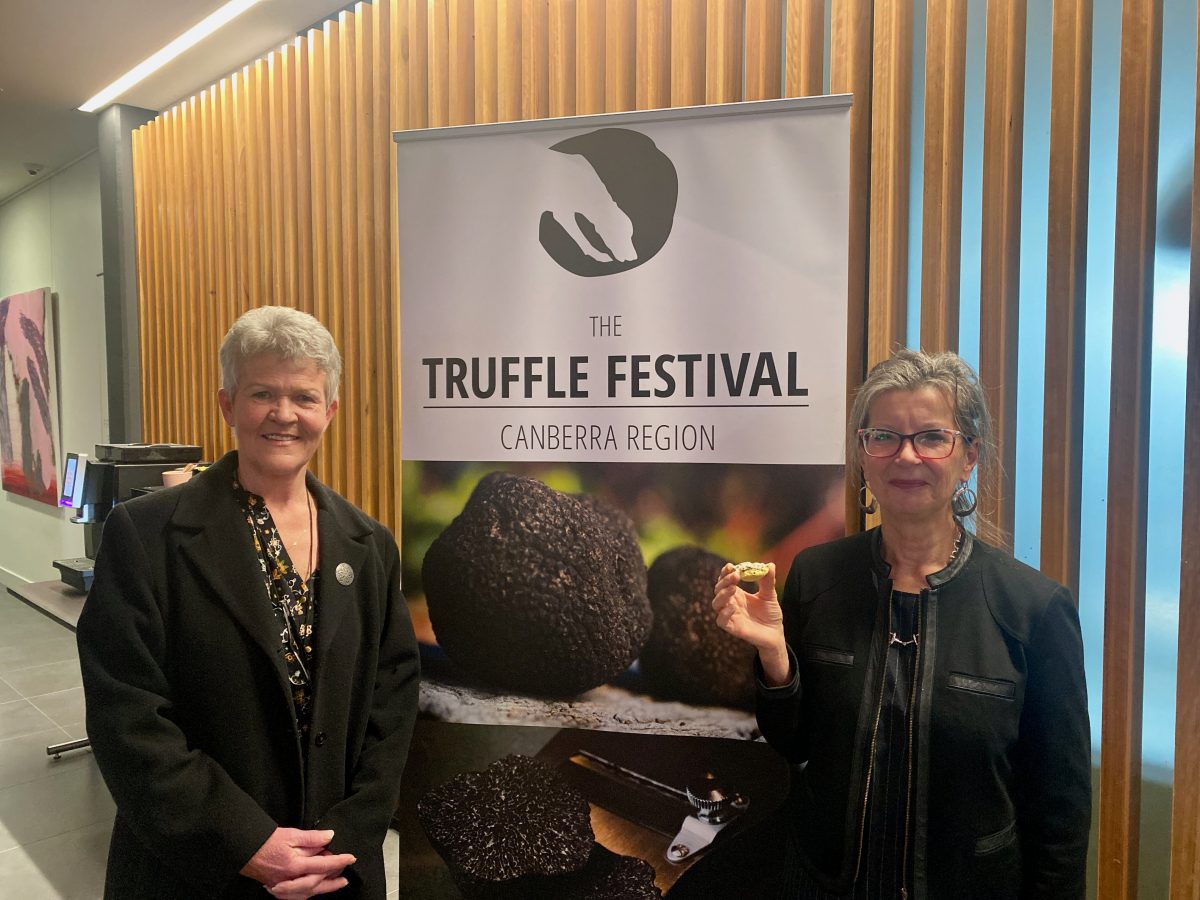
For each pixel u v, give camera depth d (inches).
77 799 117.0
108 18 132.8
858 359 86.2
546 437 68.5
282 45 138.5
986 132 78.2
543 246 67.7
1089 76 73.8
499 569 69.4
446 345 70.0
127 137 174.1
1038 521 78.8
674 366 65.8
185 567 47.8
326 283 130.6
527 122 67.2
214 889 44.4
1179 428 71.4
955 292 80.7
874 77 82.0
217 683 46.9
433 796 71.3
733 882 66.8
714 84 90.0
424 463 70.9
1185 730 69.9
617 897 68.3
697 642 66.4
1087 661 76.9
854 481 84.0
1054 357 75.5
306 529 53.2
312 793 48.9
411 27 112.7
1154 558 73.5
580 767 69.0
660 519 66.7
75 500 160.1
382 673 56.7
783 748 51.9
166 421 171.3
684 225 65.1
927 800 44.4
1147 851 75.5
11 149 209.0
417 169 69.8
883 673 46.6
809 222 62.7
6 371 265.6
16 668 175.6
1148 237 71.3
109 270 179.6
